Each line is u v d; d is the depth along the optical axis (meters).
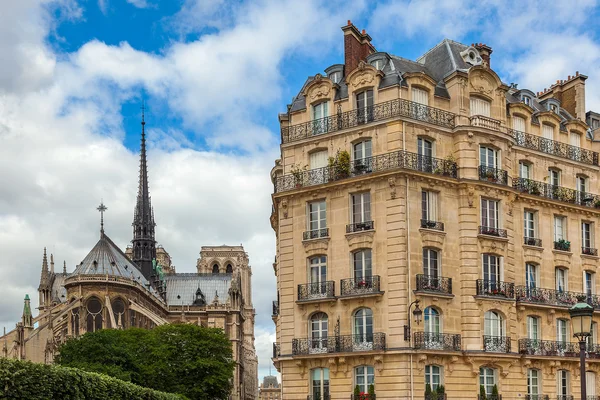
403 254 53.53
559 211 64.00
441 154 57.44
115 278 147.25
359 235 55.47
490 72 60.16
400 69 60.12
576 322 32.41
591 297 64.75
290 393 56.53
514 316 57.81
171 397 51.78
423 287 53.72
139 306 150.25
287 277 58.56
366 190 55.97
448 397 53.28
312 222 58.66
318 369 55.91
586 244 66.25
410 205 54.62
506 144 60.06
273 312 64.56
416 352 52.00
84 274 145.38
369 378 53.59
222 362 111.69
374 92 57.41
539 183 62.72
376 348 52.66
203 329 112.56
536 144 63.66
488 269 57.19
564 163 65.75
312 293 56.78
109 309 144.50
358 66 58.19
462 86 58.78
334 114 59.16
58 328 144.00
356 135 57.38
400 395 51.66
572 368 61.16
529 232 62.12
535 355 57.97
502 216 58.38
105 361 96.94
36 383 34.09
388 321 53.22
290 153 60.69
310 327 57.00
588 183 67.50
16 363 33.53
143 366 101.38
